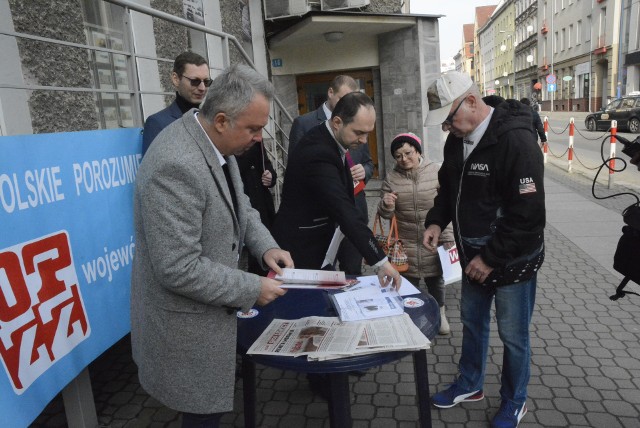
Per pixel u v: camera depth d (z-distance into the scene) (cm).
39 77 315
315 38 929
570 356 325
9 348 181
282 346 185
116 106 412
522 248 224
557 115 3747
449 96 226
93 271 237
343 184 253
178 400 171
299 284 186
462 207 246
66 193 219
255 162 387
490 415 268
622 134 1850
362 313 206
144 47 450
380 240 349
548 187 930
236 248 175
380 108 1023
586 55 3841
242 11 790
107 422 271
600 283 452
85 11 375
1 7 282
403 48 926
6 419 176
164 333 168
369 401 287
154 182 154
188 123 162
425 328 196
